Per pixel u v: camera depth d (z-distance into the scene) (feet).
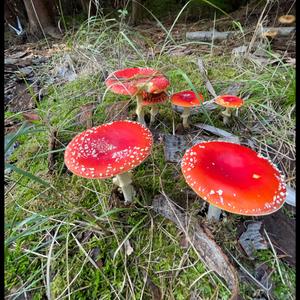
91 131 1.17
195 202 1.28
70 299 1.05
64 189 1.44
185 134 1.71
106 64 2.36
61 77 2.49
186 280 1.07
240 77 2.18
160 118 1.83
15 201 1.40
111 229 1.22
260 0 3.65
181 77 2.23
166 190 1.36
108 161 1.03
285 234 1.16
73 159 1.06
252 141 1.63
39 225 1.20
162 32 3.51
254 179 0.95
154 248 1.18
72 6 4.45
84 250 1.13
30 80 2.52
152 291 1.06
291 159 1.49
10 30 4.01
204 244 1.11
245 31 2.96
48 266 1.01
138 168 1.50
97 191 1.41
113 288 1.06
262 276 1.05
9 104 2.26
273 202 0.90
